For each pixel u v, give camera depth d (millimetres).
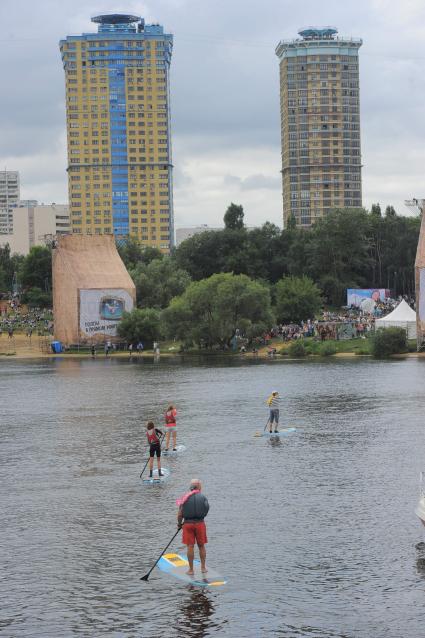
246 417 68062
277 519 36500
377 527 35000
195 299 154625
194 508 29766
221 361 134750
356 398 78062
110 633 25500
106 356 156875
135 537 34531
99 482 44656
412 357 126688
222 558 31672
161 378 106125
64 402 82625
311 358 134875
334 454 50750
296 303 175375
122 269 175500
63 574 30391
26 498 41344
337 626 25703
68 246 174375
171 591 28609
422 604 27125
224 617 26500
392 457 49250
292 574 29891
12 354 166125
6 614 26953
